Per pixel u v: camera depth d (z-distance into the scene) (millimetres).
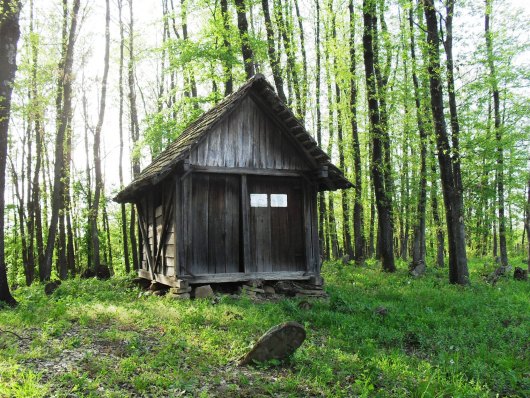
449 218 17609
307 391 6305
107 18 26312
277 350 7379
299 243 14859
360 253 24797
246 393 6090
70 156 28062
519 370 7727
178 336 8375
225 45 21203
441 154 17594
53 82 23875
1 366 6281
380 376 7070
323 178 14852
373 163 21203
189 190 13523
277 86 22000
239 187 14234
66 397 5543
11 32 12148
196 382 6270
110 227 41688
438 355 8312
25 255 29250
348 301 12867
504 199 26094
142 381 6031
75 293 14289
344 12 25141
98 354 7172
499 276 20484
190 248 13375
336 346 8570
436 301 13195
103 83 26406
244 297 12773
